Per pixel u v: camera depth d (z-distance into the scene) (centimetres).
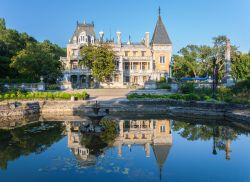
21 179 1733
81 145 2552
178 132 3192
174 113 4612
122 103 4941
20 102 4469
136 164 2000
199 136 2972
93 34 10444
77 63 9925
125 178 1733
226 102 4316
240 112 3850
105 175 1775
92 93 6462
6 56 8438
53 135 2955
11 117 4191
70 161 2059
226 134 3047
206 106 4362
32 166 1964
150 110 4788
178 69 10850
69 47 10175
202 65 10488
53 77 8069
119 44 10169
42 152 2308
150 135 3033
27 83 6912
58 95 5075
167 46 10212
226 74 6194
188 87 5775
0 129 3297
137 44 10712
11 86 6600
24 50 7338
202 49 10519
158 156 2209
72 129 3288
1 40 8838
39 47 7750
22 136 2908
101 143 2633
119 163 2019
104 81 8475
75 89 7325
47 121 3881
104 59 7975
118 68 9450
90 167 1922
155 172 1850
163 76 9650
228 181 1734
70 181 1678
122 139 2820
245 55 8900
